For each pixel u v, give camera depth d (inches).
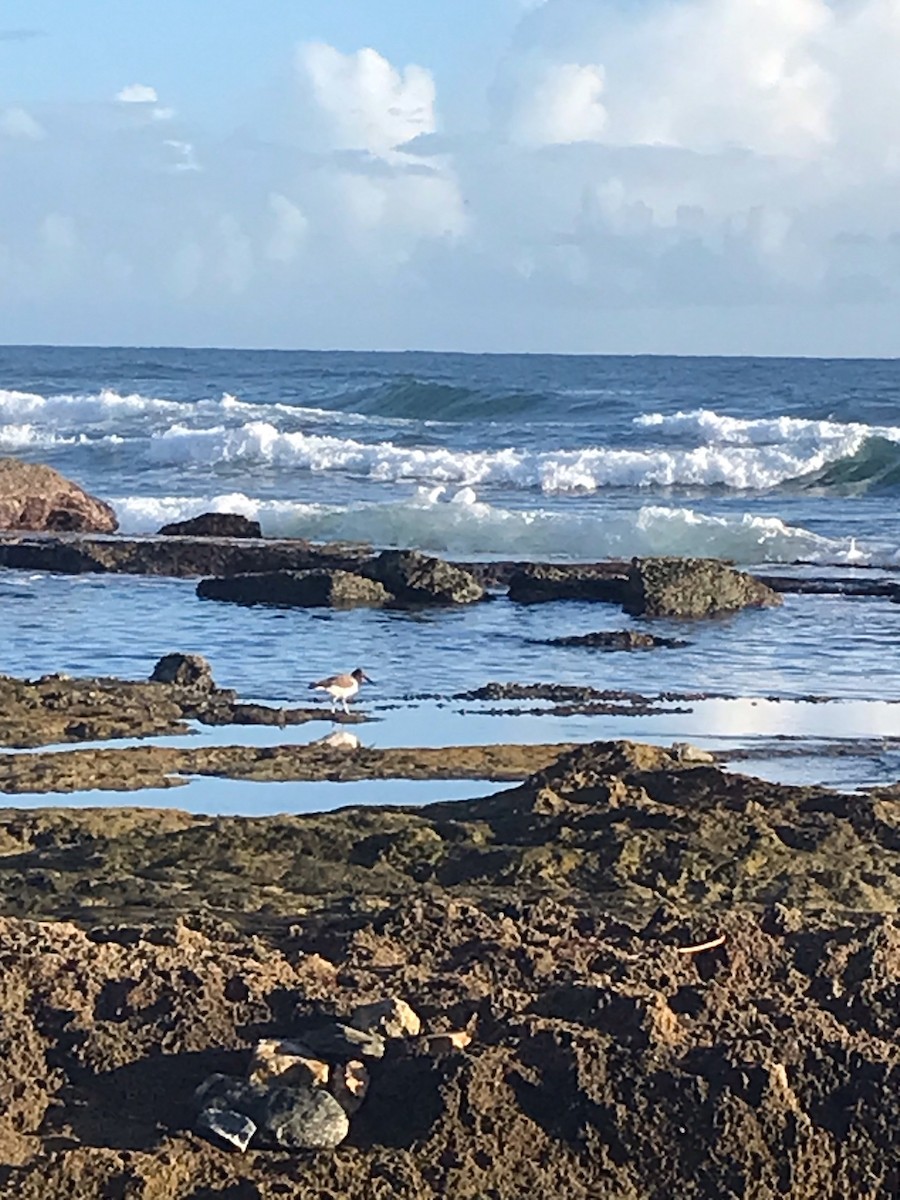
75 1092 287.4
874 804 460.4
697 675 803.4
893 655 866.8
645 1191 274.2
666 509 1386.6
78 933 335.3
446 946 340.5
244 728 658.8
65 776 559.5
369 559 1129.4
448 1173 268.4
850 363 5027.1
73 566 1163.9
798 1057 289.6
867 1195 276.7
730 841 429.7
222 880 418.3
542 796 462.6
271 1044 289.3
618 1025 299.6
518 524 1349.7
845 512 1552.7
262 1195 258.8
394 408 2529.5
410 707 710.5
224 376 3681.1
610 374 3978.8
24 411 2388.0
